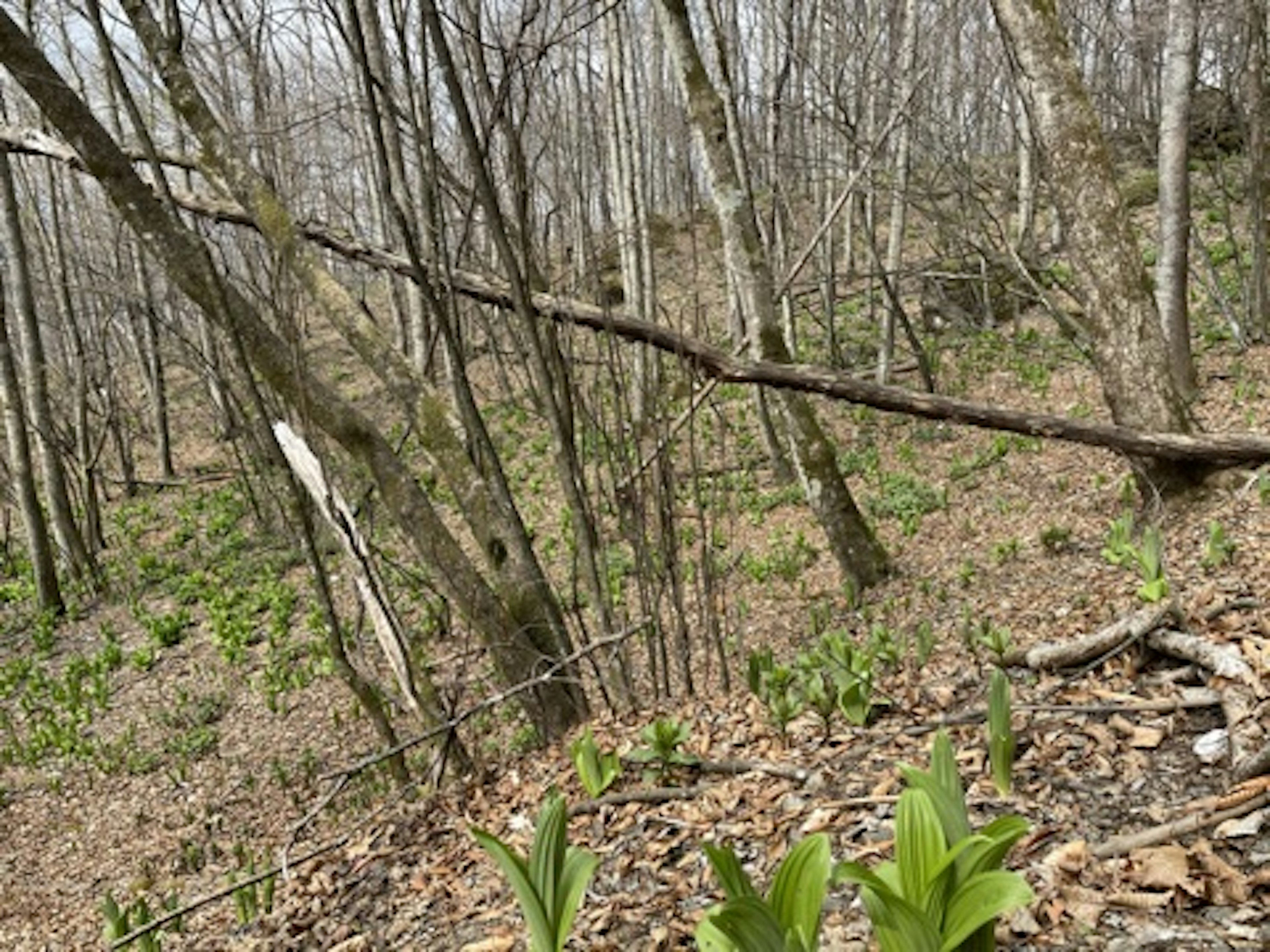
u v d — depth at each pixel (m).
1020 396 13.39
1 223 13.09
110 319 15.53
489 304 5.90
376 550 5.46
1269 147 13.84
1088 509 8.66
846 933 2.65
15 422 12.79
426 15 4.53
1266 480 5.67
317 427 5.77
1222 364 12.15
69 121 4.82
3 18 4.70
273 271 5.72
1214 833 2.64
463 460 5.74
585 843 3.90
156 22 5.86
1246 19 11.81
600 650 6.36
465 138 4.72
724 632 8.03
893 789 3.46
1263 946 2.18
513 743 6.43
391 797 5.32
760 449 13.17
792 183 15.80
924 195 12.24
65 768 8.77
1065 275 15.91
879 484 11.25
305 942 4.02
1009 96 15.21
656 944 2.96
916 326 16.92
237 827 7.14
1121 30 13.77
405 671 5.41
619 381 5.44
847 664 4.34
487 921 3.54
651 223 12.23
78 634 12.52
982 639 4.43
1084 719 3.55
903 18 12.16
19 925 6.47
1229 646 3.54
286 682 9.37
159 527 16.19
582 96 8.12
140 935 4.18
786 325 12.21
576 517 5.43
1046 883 2.63
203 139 5.84
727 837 3.53
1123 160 20.47
